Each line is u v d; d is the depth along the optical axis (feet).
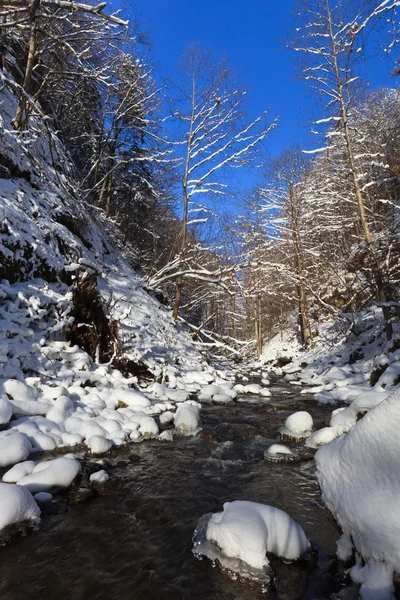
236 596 8.04
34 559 9.16
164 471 14.80
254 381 46.32
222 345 48.88
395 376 24.63
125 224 71.26
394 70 30.37
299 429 19.69
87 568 8.91
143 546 9.80
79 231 42.63
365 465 9.33
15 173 35.09
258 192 77.97
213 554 9.20
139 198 70.13
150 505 11.96
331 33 42.50
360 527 8.21
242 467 15.52
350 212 65.31
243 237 61.21
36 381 20.70
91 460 15.03
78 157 67.10
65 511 11.35
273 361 73.15
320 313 78.28
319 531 10.38
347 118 48.19
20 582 8.38
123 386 26.16
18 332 22.48
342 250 72.33
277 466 15.62
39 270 28.96
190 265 50.42
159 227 77.77
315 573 8.64
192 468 15.23
